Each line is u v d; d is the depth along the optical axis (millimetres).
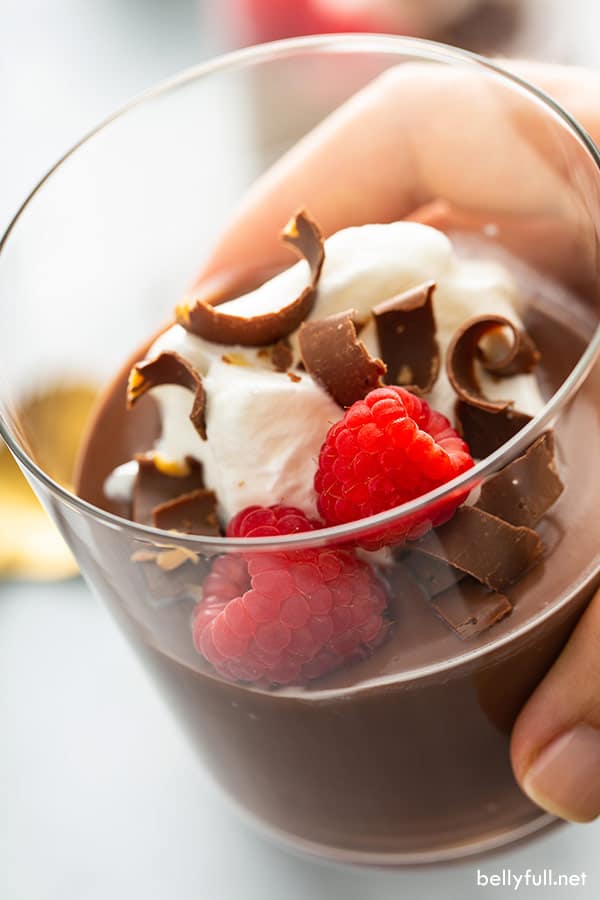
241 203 379
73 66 516
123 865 372
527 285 344
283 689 299
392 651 295
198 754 346
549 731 318
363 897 363
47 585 409
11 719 394
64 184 343
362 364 306
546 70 391
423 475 289
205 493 320
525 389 322
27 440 323
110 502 347
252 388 312
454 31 442
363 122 366
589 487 299
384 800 323
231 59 352
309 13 448
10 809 382
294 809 335
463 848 346
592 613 309
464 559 288
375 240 329
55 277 347
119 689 396
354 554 283
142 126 353
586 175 313
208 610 293
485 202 356
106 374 370
